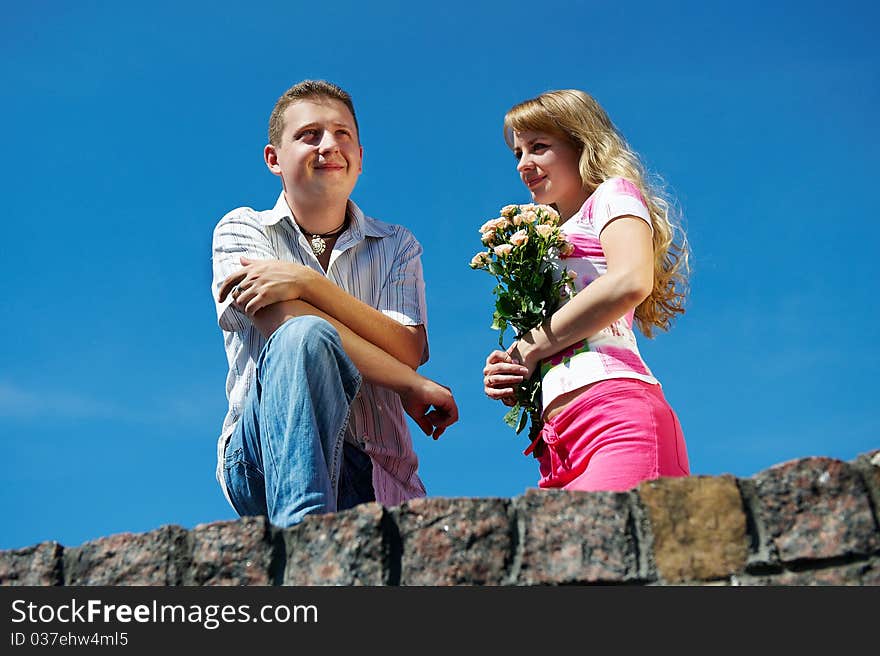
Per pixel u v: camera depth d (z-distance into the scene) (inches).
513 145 186.2
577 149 179.9
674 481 121.6
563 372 161.5
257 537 124.4
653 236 176.1
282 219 199.6
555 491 122.3
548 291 167.8
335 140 196.5
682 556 118.4
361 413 188.5
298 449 151.6
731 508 120.0
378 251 202.1
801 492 119.3
